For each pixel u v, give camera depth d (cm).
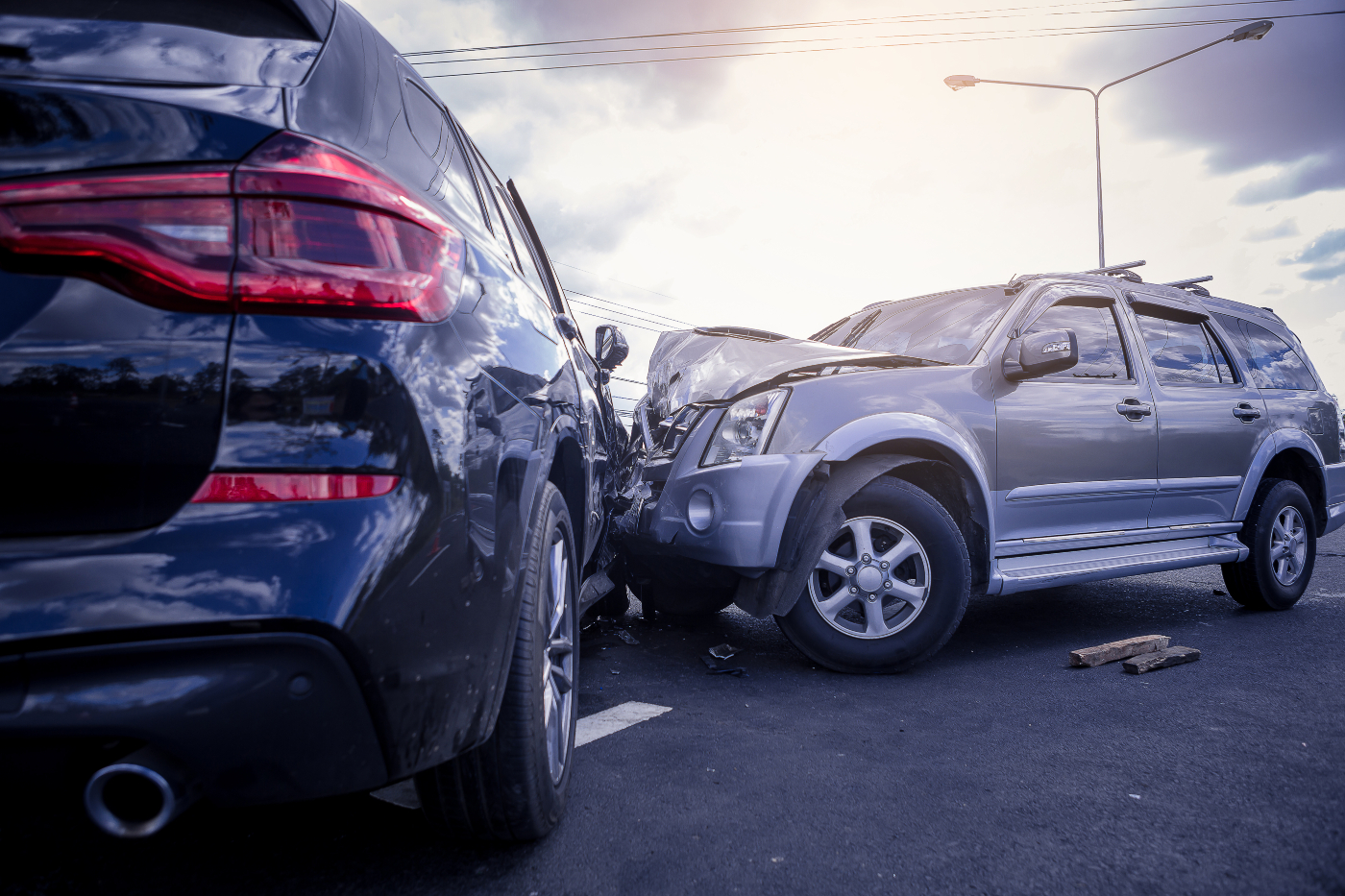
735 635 438
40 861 180
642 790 221
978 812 205
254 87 137
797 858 182
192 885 170
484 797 174
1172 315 491
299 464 119
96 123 120
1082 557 407
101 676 109
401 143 173
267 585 114
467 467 140
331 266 126
